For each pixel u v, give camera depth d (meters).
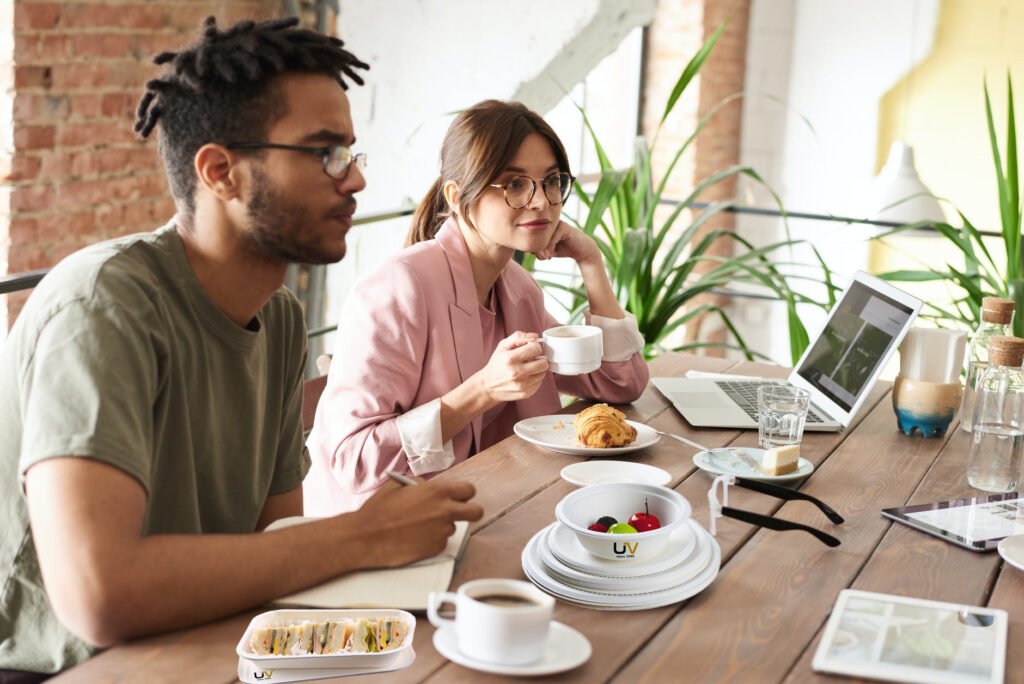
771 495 1.52
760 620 1.14
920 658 1.05
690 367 2.40
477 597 1.05
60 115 3.19
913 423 1.88
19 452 1.21
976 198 5.81
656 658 1.06
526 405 2.01
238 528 1.41
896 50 5.85
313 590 1.14
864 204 6.02
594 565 1.21
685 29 5.69
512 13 3.77
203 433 1.31
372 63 3.95
